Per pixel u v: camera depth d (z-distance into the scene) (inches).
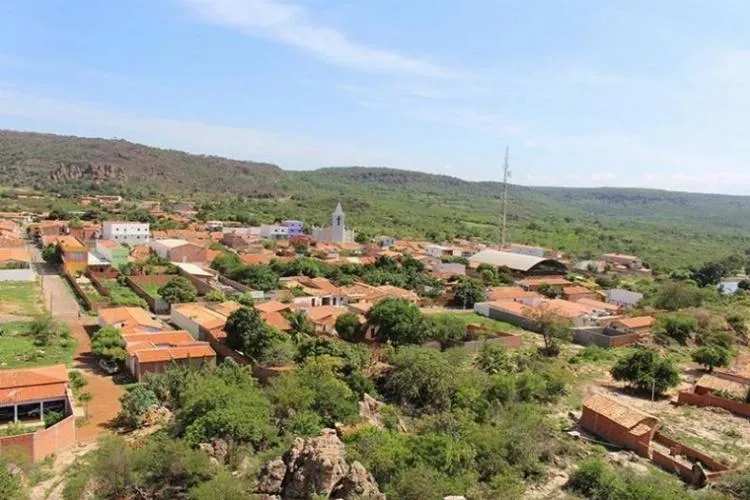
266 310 3398.1
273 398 1980.8
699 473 1747.0
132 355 2564.0
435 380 2263.8
